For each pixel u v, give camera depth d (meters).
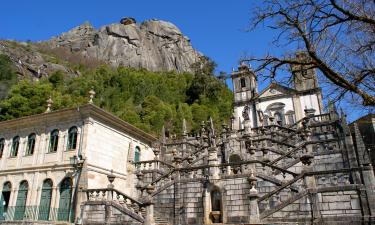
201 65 73.38
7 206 25.17
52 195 22.55
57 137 24.61
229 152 27.64
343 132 21.19
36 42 116.81
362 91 10.05
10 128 27.27
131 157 26.95
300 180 15.59
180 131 50.00
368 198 13.77
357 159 20.81
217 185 18.33
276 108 40.47
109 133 25.30
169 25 129.75
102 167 23.70
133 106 58.06
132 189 25.02
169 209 19.38
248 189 17.64
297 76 12.28
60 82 62.06
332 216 14.03
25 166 24.98
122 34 118.00
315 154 21.12
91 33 127.88
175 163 23.64
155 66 110.62
